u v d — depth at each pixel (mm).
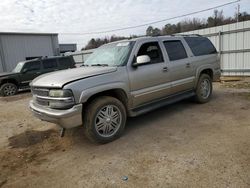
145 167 3008
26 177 3037
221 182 2555
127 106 4211
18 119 6164
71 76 3701
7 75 11117
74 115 3457
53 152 3771
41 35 21766
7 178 3041
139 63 4129
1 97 10828
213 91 7664
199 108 5617
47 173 3102
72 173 3035
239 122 4426
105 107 3852
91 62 4859
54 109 3588
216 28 11148
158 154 3338
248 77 10297
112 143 3891
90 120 3688
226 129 4113
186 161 3068
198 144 3564
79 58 20594
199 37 6133
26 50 20984
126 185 2654
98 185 2703
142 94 4363
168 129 4332
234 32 10547
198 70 5676
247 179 2572
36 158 3596
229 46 10859
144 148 3580
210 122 4547
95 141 3805
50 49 22578
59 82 3529
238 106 5562
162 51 4855
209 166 2898
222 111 5238
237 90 7570
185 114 5191
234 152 3213
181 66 5160
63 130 4418
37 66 11914
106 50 4902
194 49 5723
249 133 3859
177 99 5211
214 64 6273
